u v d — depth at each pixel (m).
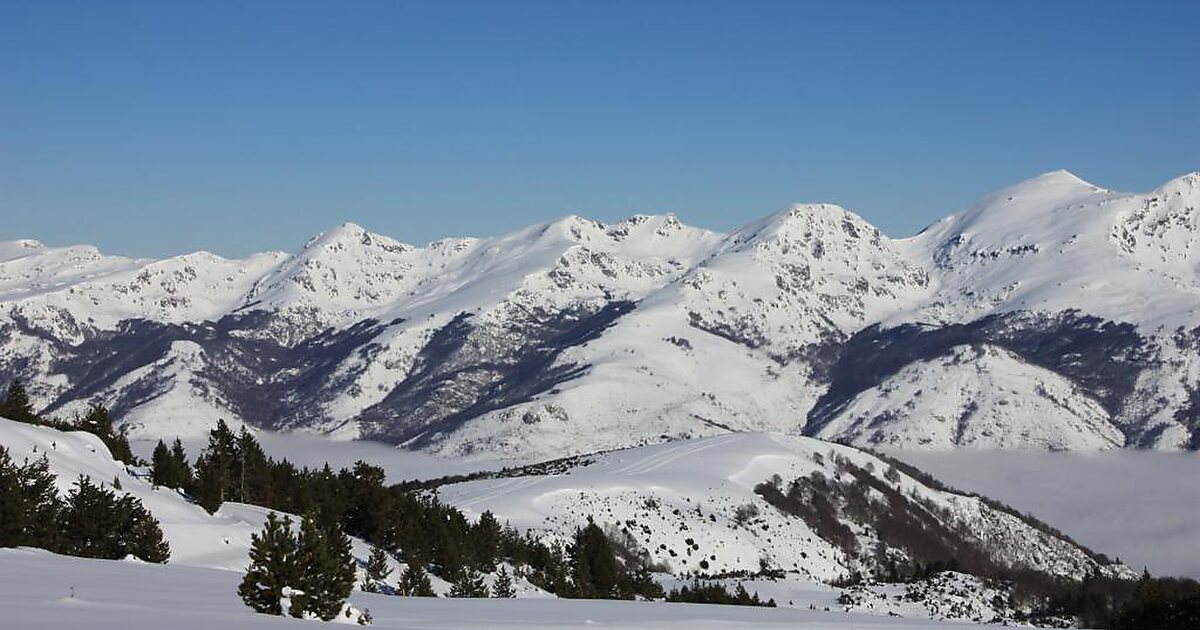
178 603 54.22
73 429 159.75
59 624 41.84
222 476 149.25
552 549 170.88
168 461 139.75
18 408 155.62
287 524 56.59
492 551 139.62
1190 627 128.75
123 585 60.94
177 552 105.44
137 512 97.06
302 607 55.00
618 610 79.00
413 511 144.50
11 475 87.38
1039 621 149.38
